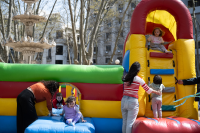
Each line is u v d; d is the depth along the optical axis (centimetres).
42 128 368
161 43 514
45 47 1048
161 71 475
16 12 1695
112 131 450
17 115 411
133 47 475
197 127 390
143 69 464
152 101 437
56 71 463
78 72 462
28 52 1025
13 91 456
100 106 455
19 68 462
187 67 477
